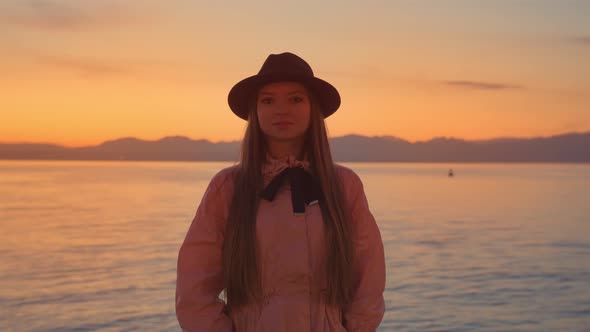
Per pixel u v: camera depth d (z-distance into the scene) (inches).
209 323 78.5
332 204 80.0
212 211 81.3
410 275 592.4
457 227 1062.4
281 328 76.2
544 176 5044.3
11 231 990.4
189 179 3791.8
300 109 81.9
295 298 77.5
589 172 6870.1
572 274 600.7
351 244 80.1
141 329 391.2
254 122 84.4
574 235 952.3
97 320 414.3
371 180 3722.9
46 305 459.5
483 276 589.3
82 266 640.4
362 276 82.0
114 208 1499.8
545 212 1419.8
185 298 78.8
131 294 495.5
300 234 77.8
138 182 3292.3
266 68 82.9
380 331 394.9
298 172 80.7
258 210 78.8
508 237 921.5
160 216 1266.0
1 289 520.1
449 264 660.7
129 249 772.6
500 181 3745.1
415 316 431.8
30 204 1646.2
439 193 2292.1
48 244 828.6
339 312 80.4
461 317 429.4
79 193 2204.7
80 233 955.3
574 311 448.5
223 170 84.6
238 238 77.9
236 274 77.5
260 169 82.2
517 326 407.5
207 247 80.6
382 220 1181.7
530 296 498.3
